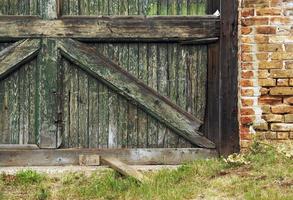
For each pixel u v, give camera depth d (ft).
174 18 21.11
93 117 21.25
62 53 21.02
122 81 21.13
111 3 21.17
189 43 21.15
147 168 20.76
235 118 20.97
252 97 20.61
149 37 21.07
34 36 20.95
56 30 20.97
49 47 20.97
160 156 21.22
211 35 21.06
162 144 21.25
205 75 21.25
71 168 20.66
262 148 20.52
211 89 21.22
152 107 21.21
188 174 19.53
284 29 20.45
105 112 21.25
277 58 20.51
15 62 20.94
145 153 21.21
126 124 21.29
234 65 20.92
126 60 21.20
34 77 21.09
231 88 20.97
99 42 21.13
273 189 18.10
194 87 21.26
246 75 20.61
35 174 19.81
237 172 19.40
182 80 21.27
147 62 21.21
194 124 21.25
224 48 20.94
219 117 21.11
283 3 20.44
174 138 21.26
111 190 18.84
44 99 21.01
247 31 20.57
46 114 21.02
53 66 20.98
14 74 21.08
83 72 21.17
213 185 18.69
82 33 20.99
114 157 21.16
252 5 20.51
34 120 21.15
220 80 21.01
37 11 21.02
